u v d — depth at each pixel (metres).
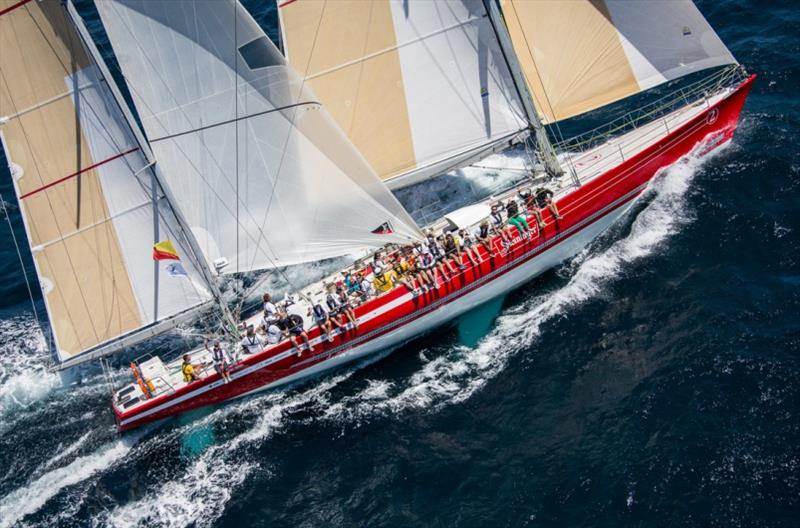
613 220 29.31
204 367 26.05
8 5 20.17
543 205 27.58
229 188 25.17
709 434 22.25
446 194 31.58
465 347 26.66
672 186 29.84
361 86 26.66
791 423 22.06
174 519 22.94
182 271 24.89
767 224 27.95
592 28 26.95
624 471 21.86
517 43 27.66
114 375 27.73
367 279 27.42
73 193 22.92
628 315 26.31
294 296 28.08
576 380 24.72
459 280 26.64
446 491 22.47
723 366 23.92
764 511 20.28
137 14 22.00
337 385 26.47
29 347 28.95
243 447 24.88
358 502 22.64
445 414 24.62
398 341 27.27
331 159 25.11
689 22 26.69
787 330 24.53
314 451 24.33
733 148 30.83
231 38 22.53
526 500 21.77
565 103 28.28
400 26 25.72
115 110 22.12
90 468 24.84
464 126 27.92
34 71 21.14
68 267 23.86
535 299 27.77
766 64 34.31
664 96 33.66
